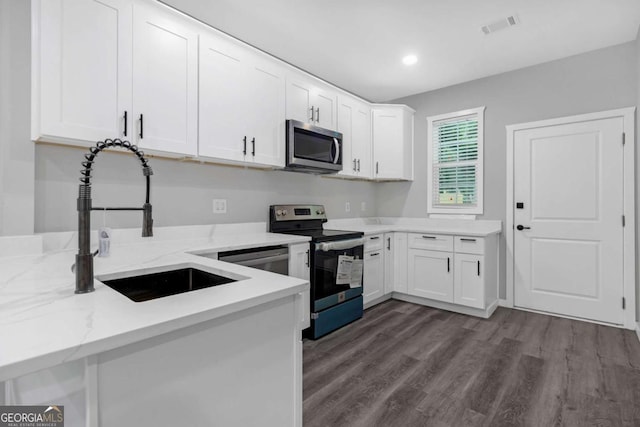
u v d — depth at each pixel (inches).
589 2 89.4
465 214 147.1
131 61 73.5
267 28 101.8
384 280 140.8
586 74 118.4
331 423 63.0
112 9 70.7
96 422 25.7
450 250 128.6
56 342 24.0
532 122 129.0
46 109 62.6
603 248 115.6
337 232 121.6
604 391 73.2
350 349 95.6
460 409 67.2
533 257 129.6
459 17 96.2
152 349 29.1
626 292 111.3
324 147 121.6
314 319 103.3
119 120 71.7
